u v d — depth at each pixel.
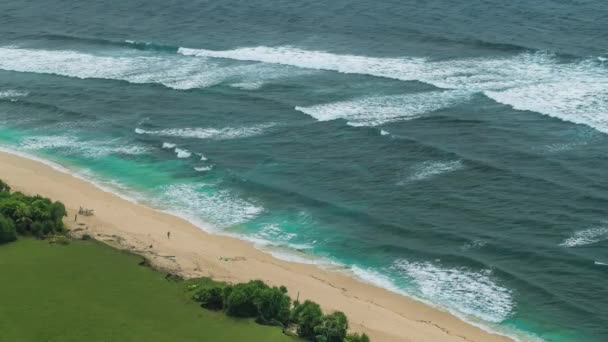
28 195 75.81
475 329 58.78
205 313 57.62
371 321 58.38
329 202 75.75
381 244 69.44
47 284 60.28
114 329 55.28
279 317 57.22
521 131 86.00
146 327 55.62
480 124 87.75
